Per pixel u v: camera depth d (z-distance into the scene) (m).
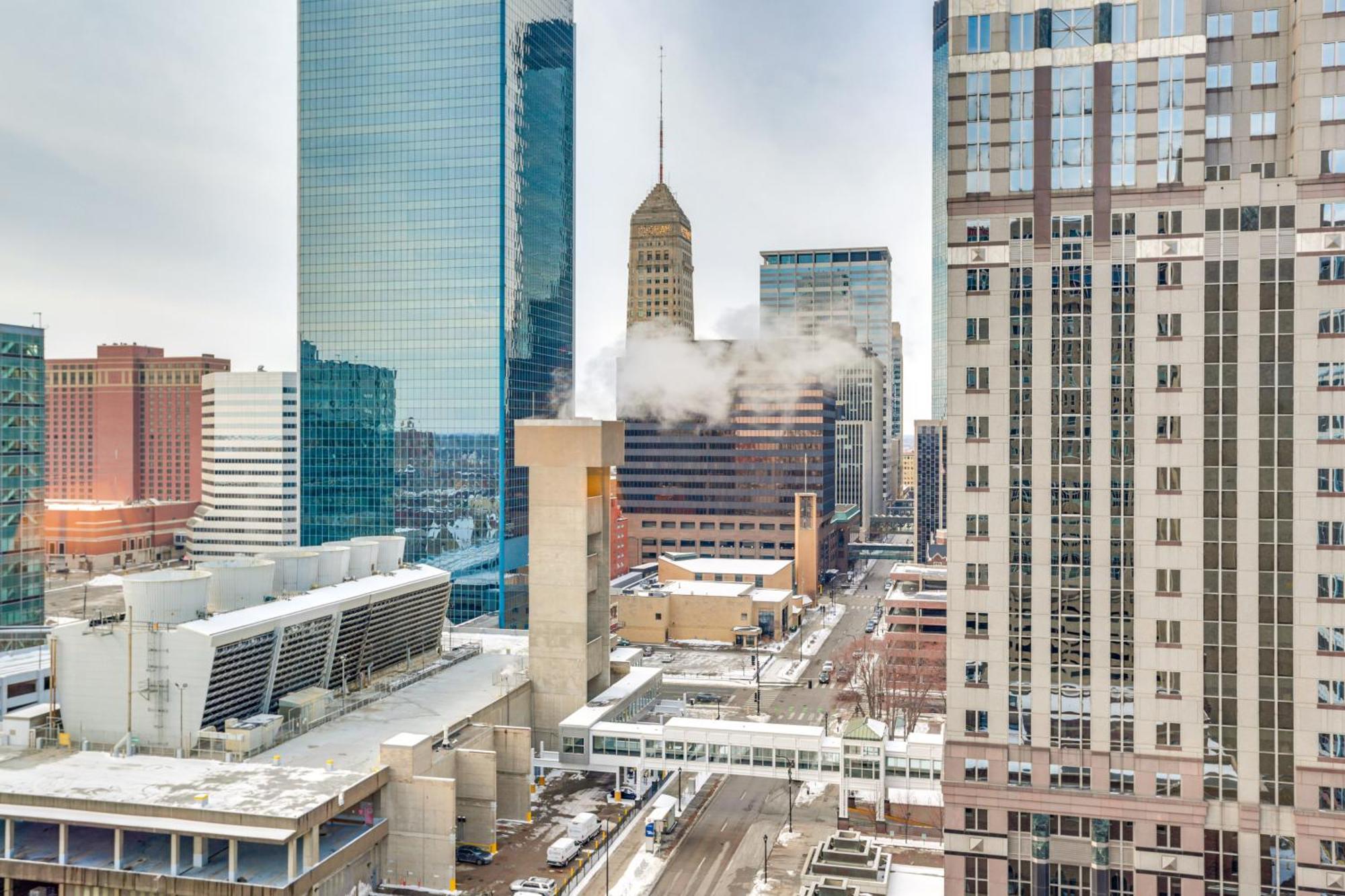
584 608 148.25
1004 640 86.06
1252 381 82.12
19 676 141.75
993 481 86.38
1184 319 83.31
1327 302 81.00
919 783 120.44
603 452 149.00
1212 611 82.44
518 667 160.25
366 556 158.62
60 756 110.12
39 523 192.38
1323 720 80.38
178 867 92.69
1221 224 82.69
